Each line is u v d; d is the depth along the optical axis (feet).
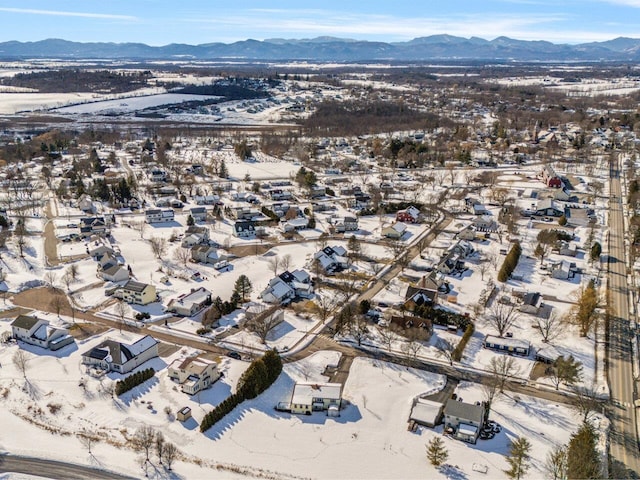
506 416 263.90
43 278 415.44
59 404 266.16
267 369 283.79
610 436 249.55
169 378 290.35
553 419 261.44
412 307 364.58
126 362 293.23
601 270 442.50
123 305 369.09
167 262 453.99
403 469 228.84
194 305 364.58
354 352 321.73
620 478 221.66
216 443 241.96
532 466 229.86
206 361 288.71
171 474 222.48
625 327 350.84
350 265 449.89
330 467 229.25
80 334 335.47
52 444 239.30
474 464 231.30
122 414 260.42
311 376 295.28
